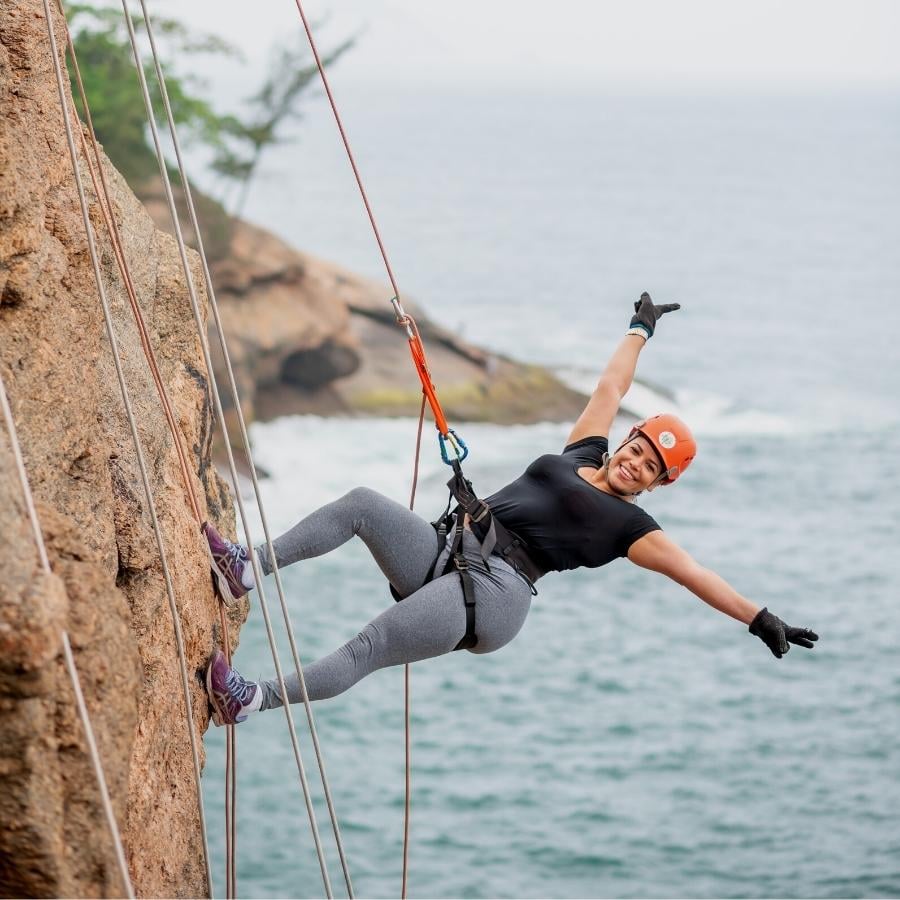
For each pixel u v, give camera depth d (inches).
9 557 204.7
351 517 296.7
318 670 284.7
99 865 212.2
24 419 245.3
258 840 1033.5
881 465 2480.3
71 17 2338.8
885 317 4618.6
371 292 2613.2
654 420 312.5
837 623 1587.1
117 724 220.8
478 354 2632.9
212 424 353.7
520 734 1241.4
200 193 2347.4
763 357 3718.0
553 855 1040.2
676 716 1294.3
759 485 2272.4
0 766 201.3
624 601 1624.0
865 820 1106.7
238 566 296.0
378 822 1071.6
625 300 5009.8
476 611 293.1
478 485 2247.8
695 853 1049.5
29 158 264.4
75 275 277.4
